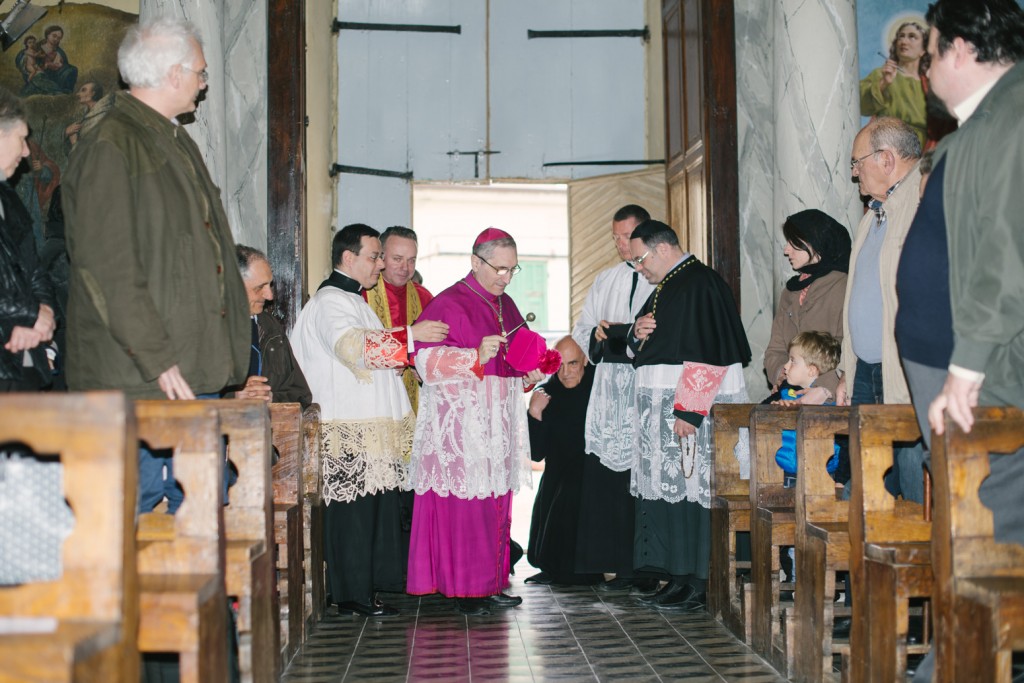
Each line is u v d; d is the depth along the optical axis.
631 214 5.30
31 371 3.38
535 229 15.21
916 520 3.12
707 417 4.79
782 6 6.52
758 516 4.06
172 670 2.98
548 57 8.78
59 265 4.07
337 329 4.70
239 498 3.14
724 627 4.50
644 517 4.97
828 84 6.38
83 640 1.80
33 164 6.53
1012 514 2.59
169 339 2.91
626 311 5.32
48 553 2.09
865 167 3.97
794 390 4.59
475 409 4.71
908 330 2.78
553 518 5.56
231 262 3.28
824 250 4.89
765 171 7.09
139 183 3.02
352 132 8.35
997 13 2.65
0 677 1.74
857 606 3.16
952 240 2.63
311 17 7.77
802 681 3.61
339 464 4.72
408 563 4.89
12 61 6.55
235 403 3.15
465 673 3.81
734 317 4.79
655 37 8.66
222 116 6.01
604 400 5.27
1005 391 2.64
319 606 4.68
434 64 8.61
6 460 2.12
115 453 1.98
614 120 8.77
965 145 2.60
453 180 8.59
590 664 3.92
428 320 4.75
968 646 2.49
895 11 6.73
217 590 2.57
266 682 3.12
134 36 3.18
